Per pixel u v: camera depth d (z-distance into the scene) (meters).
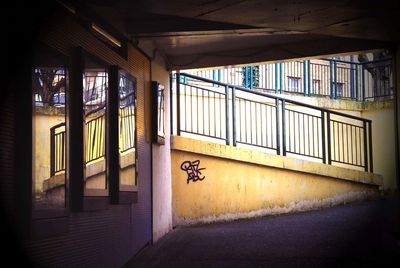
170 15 8.70
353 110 17.34
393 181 16.55
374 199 15.23
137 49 9.30
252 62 11.43
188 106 13.43
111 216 7.50
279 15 7.91
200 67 11.72
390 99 17.00
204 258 8.59
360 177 14.86
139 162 9.18
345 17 8.05
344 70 17.97
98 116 7.10
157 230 10.44
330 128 15.87
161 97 10.80
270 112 14.30
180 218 12.04
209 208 12.40
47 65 5.53
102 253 7.06
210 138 13.55
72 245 6.04
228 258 8.55
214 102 13.75
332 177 14.33
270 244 9.62
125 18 8.91
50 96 5.57
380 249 9.09
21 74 5.00
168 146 11.69
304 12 7.78
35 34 5.24
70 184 6.06
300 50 11.09
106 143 7.44
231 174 12.75
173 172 12.09
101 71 7.30
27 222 4.93
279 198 13.41
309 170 13.84
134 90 8.96
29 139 4.99
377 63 17.55
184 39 10.10
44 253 5.30
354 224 11.62
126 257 8.24
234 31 9.30
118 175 7.56
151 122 10.12
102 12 7.59
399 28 8.73
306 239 10.03
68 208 5.95
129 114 8.60
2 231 4.68
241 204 12.81
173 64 11.77
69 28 6.11
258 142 14.30
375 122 17.22
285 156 13.58
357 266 7.92
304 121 15.00
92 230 6.71
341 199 14.54
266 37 10.49
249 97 14.80
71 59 6.18
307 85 17.48
